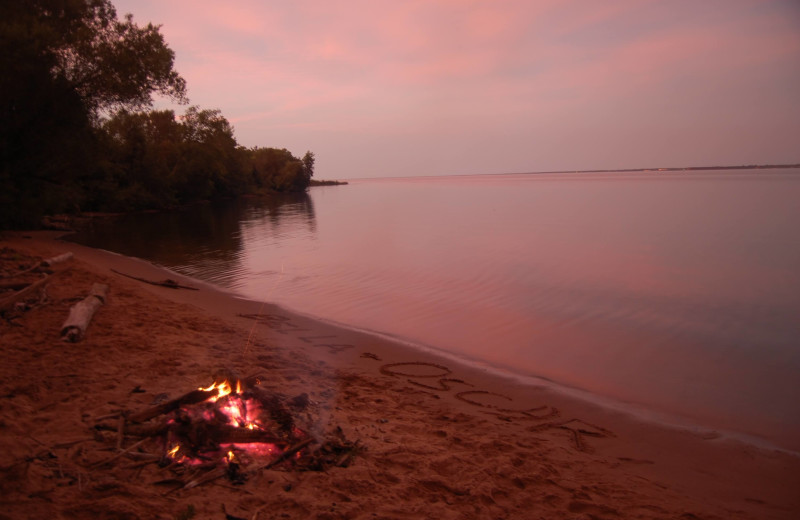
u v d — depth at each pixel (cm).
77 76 2380
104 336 860
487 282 1719
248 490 440
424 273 1881
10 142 2325
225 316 1216
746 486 558
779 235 2719
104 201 4650
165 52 2536
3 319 877
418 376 878
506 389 834
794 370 941
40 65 2167
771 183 9394
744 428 712
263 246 2652
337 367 891
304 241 2844
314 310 1358
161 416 546
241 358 831
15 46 2091
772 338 1124
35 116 2300
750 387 859
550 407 766
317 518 409
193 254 2373
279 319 1234
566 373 922
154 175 5066
